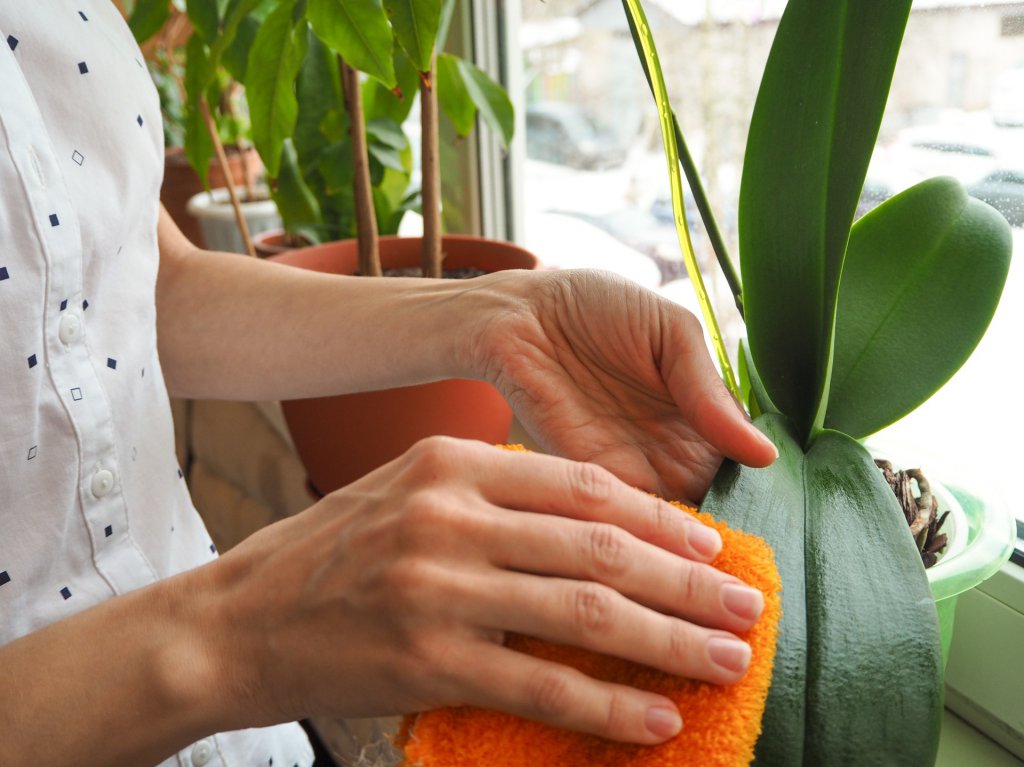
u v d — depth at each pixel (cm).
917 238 33
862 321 33
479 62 69
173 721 25
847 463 29
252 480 79
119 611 26
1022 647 37
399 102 64
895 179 45
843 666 23
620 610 21
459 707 23
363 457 54
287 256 61
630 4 29
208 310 44
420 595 22
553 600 21
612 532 22
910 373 32
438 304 38
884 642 23
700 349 31
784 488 28
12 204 30
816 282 30
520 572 22
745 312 32
